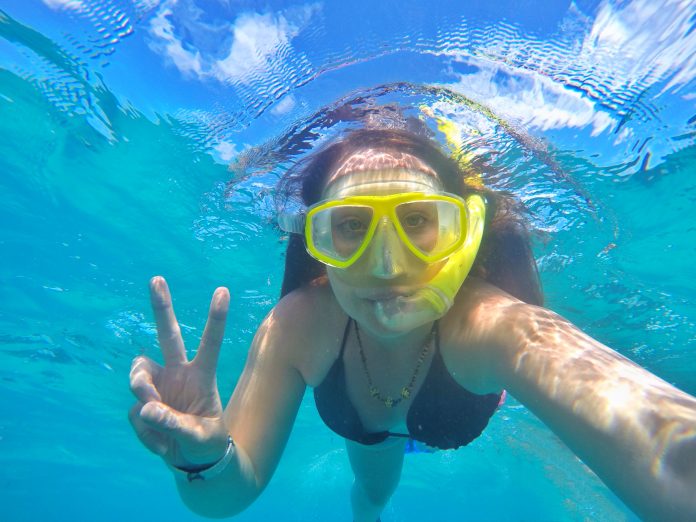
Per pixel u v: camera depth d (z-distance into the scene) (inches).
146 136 40.0
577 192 38.9
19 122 41.4
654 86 31.2
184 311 64.1
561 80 30.7
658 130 34.0
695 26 28.2
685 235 43.6
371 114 31.6
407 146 19.9
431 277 17.0
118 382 93.7
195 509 18.0
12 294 65.9
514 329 16.2
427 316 17.0
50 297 65.9
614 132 34.4
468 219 17.2
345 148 20.8
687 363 63.4
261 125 35.0
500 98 30.9
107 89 36.7
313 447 134.3
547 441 96.3
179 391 14.7
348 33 29.4
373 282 16.8
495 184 35.1
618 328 58.4
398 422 24.3
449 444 24.5
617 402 11.7
